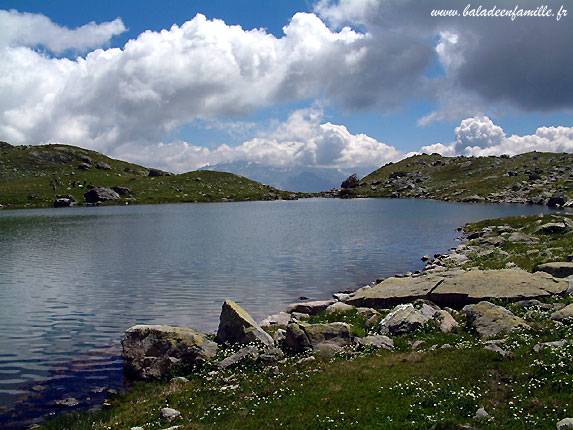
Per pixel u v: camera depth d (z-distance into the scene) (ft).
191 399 52.75
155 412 50.08
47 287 127.44
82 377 65.82
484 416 38.34
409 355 56.24
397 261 161.48
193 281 132.67
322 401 45.52
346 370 53.57
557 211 360.89
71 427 48.37
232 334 73.46
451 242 210.18
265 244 215.72
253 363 63.36
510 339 55.67
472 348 54.65
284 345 69.36
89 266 161.99
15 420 52.39
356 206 562.66
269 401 47.70
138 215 459.73
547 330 56.90
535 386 42.06
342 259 167.73
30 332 87.10
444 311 73.92
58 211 549.54
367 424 39.86
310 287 122.93
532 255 117.29
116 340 82.23
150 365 66.54
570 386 40.63
